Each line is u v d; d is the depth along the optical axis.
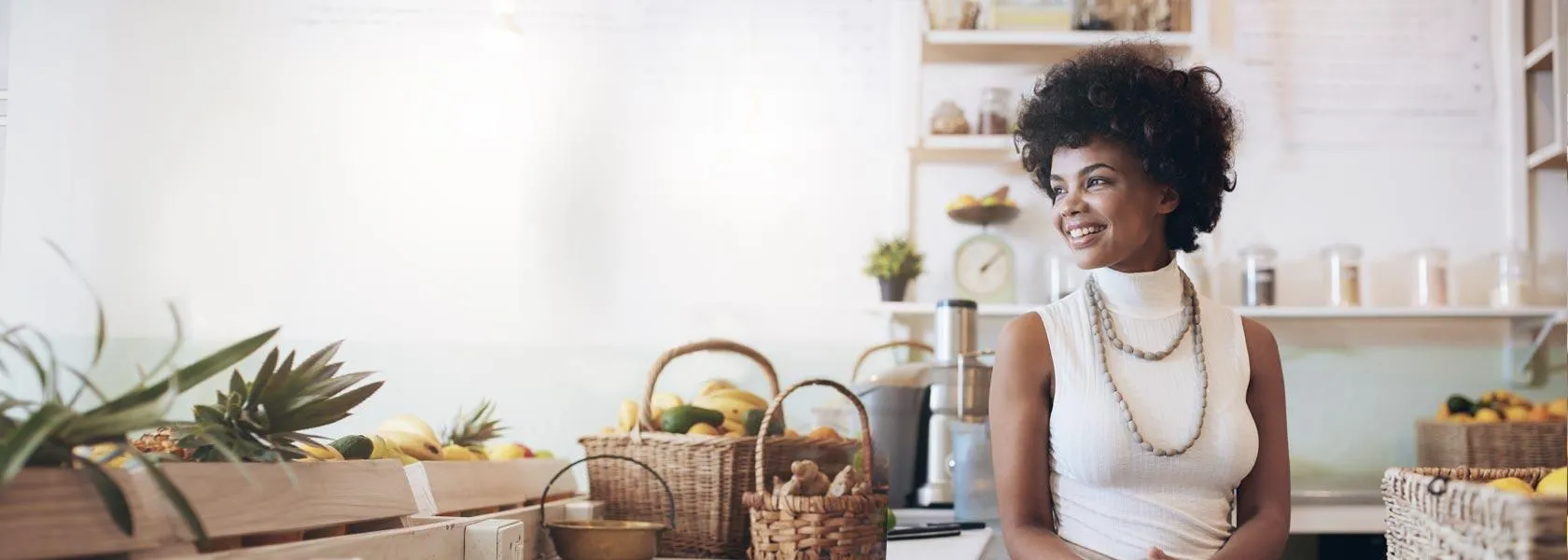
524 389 3.35
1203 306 1.41
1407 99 3.28
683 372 3.34
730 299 3.35
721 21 3.42
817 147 3.37
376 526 1.12
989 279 3.17
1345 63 3.29
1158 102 1.34
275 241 3.39
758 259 3.35
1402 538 1.07
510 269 3.38
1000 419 1.39
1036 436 1.37
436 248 3.39
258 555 0.84
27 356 0.80
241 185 3.40
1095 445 1.32
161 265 3.37
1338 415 3.24
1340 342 3.26
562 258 3.38
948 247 3.28
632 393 3.33
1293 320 3.26
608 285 3.37
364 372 1.06
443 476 1.38
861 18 3.39
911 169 3.30
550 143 3.41
